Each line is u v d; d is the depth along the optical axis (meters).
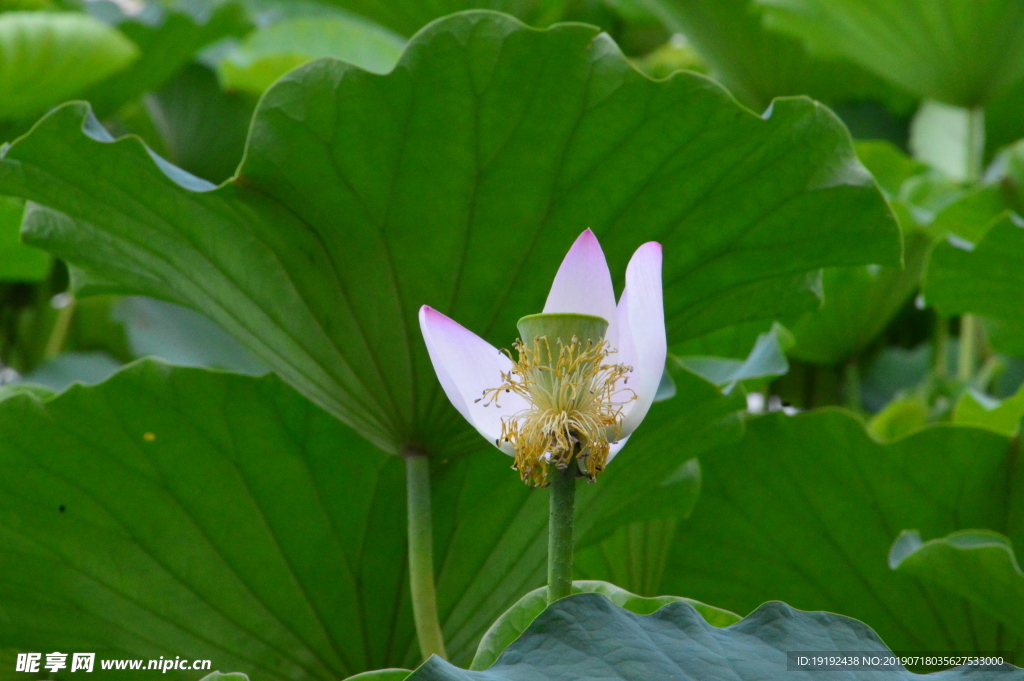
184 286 2.97
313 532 3.02
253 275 2.94
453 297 2.93
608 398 2.77
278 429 3.02
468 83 2.89
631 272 2.76
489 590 3.00
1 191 2.94
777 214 2.93
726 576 3.16
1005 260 3.27
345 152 2.89
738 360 3.48
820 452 3.13
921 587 3.10
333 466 3.02
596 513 3.01
